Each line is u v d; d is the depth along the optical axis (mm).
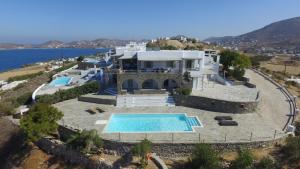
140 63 55281
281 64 146125
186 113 44625
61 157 36594
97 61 92125
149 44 125625
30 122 35594
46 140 38750
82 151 34188
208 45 156875
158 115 43938
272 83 64562
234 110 44062
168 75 53062
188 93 48125
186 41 152500
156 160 31797
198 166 29688
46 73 88500
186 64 55875
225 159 31719
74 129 37750
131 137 35156
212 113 44562
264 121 41250
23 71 133750
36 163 36812
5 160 40719
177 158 33219
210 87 55750
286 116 45188
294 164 29984
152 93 52125
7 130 45344
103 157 33344
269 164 29188
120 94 52156
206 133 36344
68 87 60344
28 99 56094
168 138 34750
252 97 47562
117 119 42625
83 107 48719
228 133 36344
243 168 29078
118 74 52000
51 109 37906
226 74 67625
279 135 35750
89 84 56094
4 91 77062
